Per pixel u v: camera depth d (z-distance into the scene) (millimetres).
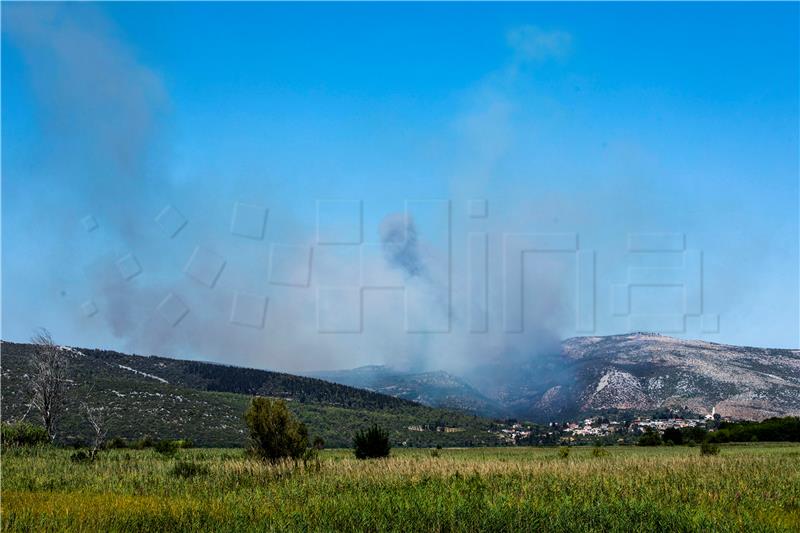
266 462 30562
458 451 75375
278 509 17812
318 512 16984
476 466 30562
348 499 19000
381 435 42031
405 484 23234
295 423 33531
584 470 29016
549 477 26000
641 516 16422
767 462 36031
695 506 18875
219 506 18391
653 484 24047
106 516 16312
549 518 16141
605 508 17016
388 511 16766
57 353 58844
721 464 34156
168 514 16750
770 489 22656
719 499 20094
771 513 17656
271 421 32844
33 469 28500
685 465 33750
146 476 26391
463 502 17562
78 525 15312
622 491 21453
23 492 21969
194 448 72562
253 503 18812
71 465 31391
